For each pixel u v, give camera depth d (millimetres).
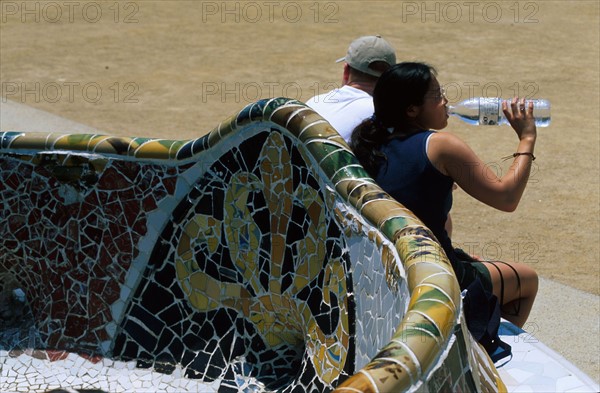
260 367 6551
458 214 11891
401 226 4941
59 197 7047
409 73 6039
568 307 9258
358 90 7266
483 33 21953
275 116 6020
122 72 19172
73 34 22359
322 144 5746
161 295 6879
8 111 16172
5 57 20328
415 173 5887
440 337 3996
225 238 6609
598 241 11086
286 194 6160
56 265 7137
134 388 6652
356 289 5477
